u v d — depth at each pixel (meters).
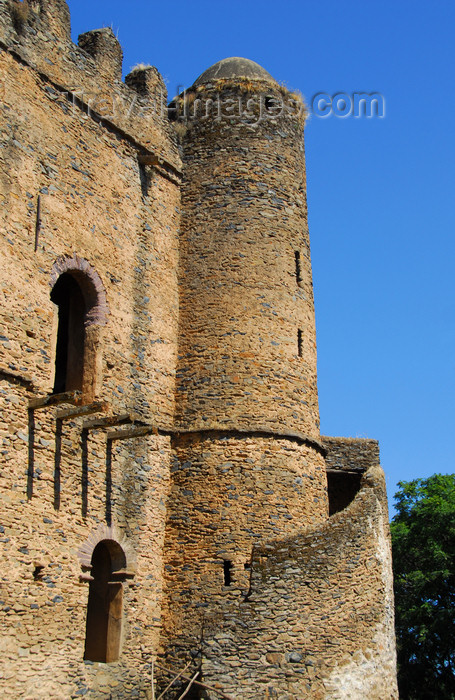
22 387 16.33
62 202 18.28
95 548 18.41
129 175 20.48
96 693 16.66
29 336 16.70
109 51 20.59
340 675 17.86
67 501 16.91
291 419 20.11
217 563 18.55
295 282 21.45
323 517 20.20
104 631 17.80
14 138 17.31
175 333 20.81
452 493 32.12
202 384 20.14
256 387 20.00
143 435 17.91
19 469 15.95
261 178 21.83
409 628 30.67
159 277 20.72
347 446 23.05
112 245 19.55
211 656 17.77
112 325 19.12
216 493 19.12
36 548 15.99
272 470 19.44
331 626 18.12
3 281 16.38
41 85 18.31
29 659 15.42
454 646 28.98
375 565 19.41
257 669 17.55
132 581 18.14
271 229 21.47
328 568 18.52
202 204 21.72
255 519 18.95
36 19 18.48
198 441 19.66
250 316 20.55
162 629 18.44
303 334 21.20
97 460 17.88
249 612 17.94
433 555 29.39
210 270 21.06
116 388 18.91
